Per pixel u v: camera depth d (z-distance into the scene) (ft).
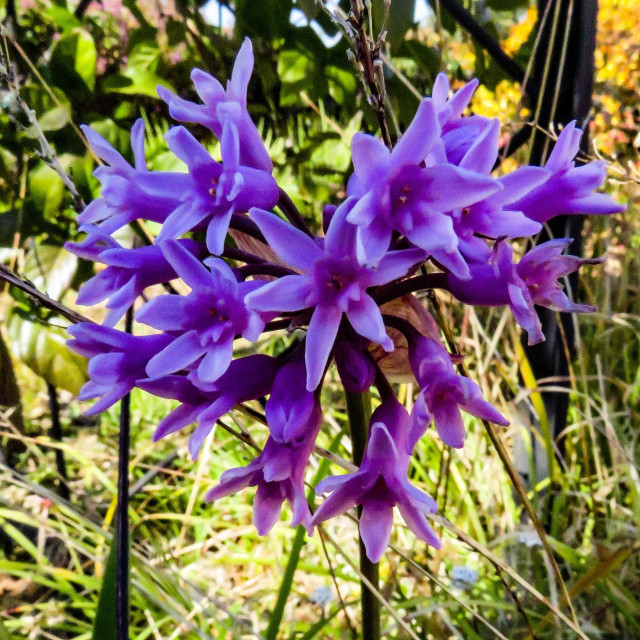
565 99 0.58
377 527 0.33
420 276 0.37
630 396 0.94
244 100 0.36
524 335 0.71
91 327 0.35
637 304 1.02
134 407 1.10
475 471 0.83
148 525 0.92
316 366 0.31
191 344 0.33
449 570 0.74
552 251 0.33
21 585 0.82
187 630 0.66
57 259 0.73
